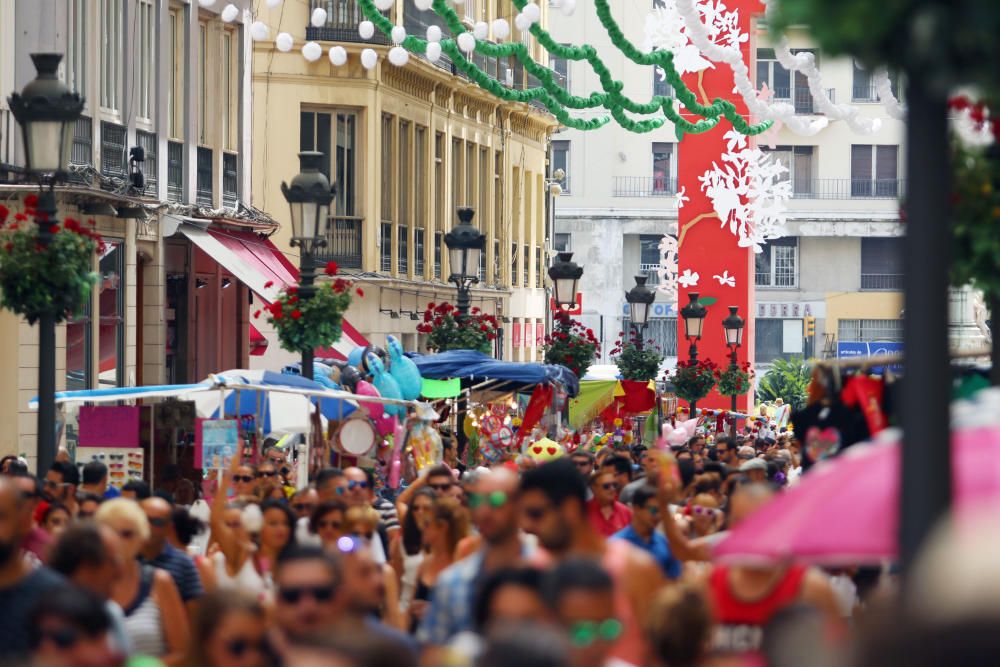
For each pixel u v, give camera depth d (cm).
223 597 1564
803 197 19675
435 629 1728
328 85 9188
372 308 9519
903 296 1044
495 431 5872
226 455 3916
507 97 5853
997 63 922
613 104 6331
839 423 2700
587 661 1263
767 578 1708
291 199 4622
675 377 9562
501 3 11831
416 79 10069
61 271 3769
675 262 11956
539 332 13200
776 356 19888
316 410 4572
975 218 1714
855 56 1003
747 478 3188
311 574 1567
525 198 12775
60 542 1764
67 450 4362
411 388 5541
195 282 7506
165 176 7131
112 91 6631
